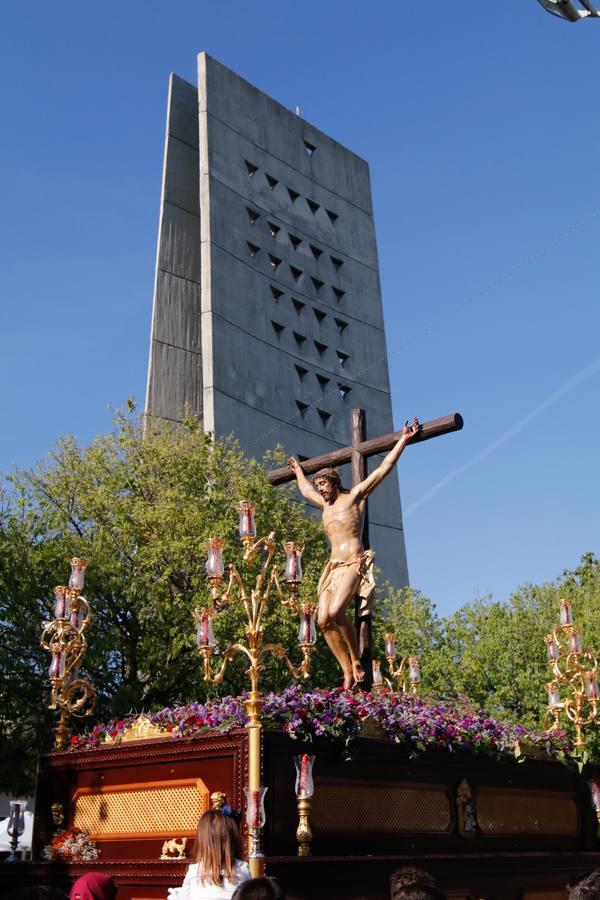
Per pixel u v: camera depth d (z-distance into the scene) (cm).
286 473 1359
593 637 2878
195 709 864
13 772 2141
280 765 800
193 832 812
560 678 1245
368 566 1189
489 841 998
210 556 936
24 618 2200
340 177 5472
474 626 3133
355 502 1219
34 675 2142
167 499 2519
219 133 4631
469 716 1038
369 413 5019
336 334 5006
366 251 5456
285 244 4859
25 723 2172
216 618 2234
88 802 924
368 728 905
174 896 632
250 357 4331
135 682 2323
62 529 2414
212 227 4356
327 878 772
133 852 857
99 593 2311
